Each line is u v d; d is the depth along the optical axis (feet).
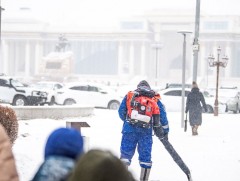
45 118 68.69
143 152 28.07
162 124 28.60
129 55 531.09
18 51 562.25
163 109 28.71
